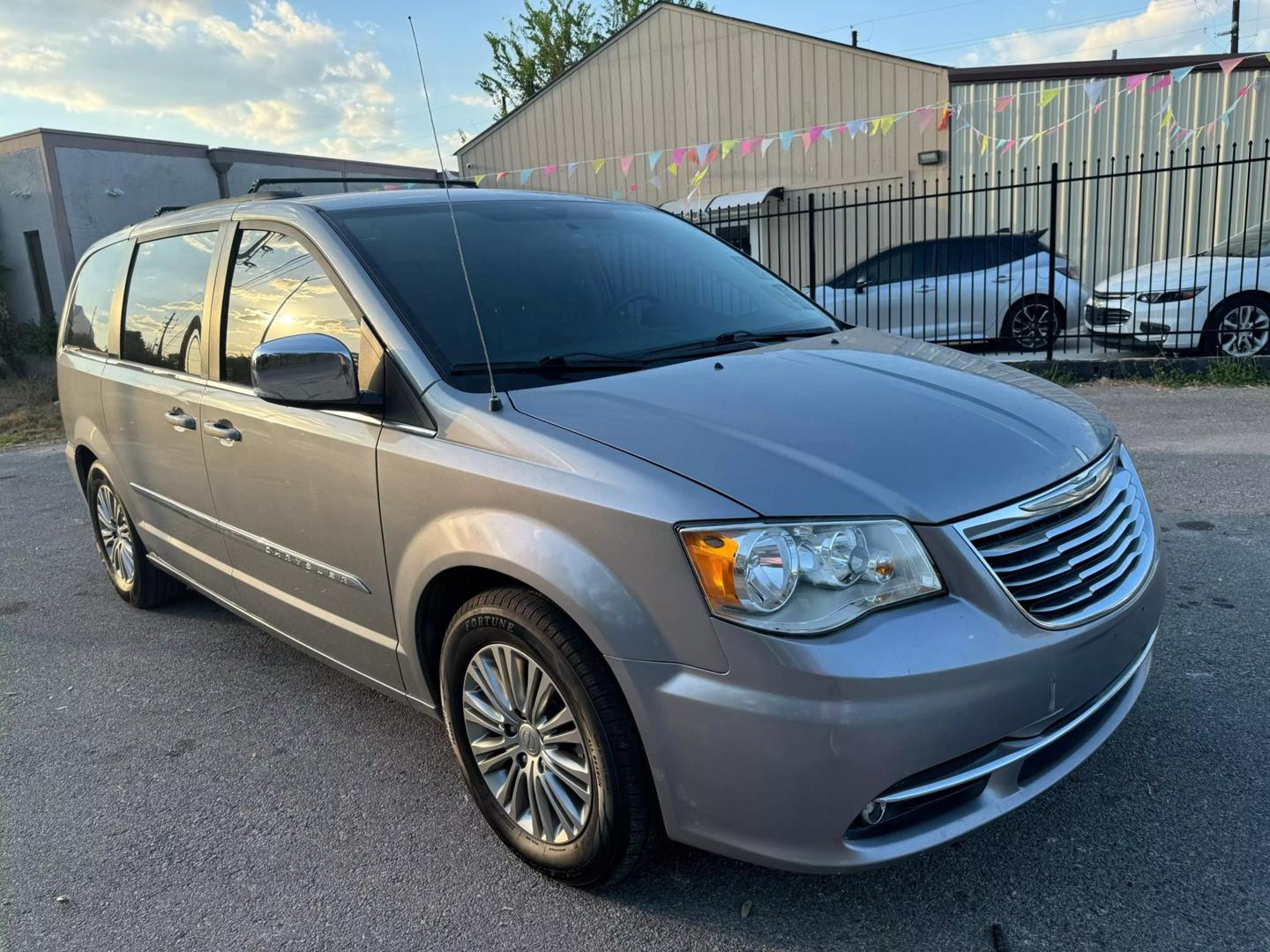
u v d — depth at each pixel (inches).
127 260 166.6
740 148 679.1
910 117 616.4
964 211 612.1
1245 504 199.5
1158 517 195.2
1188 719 117.8
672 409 92.1
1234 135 549.6
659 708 80.0
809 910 90.7
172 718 139.7
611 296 121.1
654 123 708.0
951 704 75.0
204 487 136.5
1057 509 85.0
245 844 107.7
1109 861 93.7
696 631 77.4
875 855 77.1
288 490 116.3
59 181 661.3
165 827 112.3
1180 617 147.0
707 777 79.0
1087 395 337.7
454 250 118.0
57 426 431.2
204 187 754.8
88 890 101.2
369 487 103.3
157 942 92.7
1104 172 575.2
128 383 155.7
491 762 100.3
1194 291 354.0
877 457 83.6
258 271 125.8
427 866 101.8
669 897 93.7
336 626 116.7
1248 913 85.4
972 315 412.8
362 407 102.7
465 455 92.9
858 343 123.7
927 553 78.4
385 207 123.8
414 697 109.6
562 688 87.0
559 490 84.5
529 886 97.4
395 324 103.7
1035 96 582.6
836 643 74.5
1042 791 84.7
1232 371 339.0
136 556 175.0
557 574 83.5
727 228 689.6
